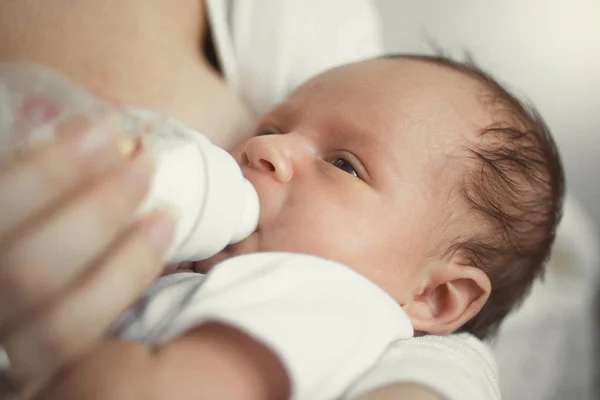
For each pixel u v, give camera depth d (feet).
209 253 1.68
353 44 3.63
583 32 4.89
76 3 2.70
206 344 1.44
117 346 1.39
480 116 2.46
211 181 1.57
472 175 2.34
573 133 4.89
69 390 1.30
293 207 2.09
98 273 1.21
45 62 2.46
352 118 2.33
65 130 1.19
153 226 1.30
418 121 2.34
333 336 1.58
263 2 3.39
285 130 2.47
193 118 2.78
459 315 2.30
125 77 2.64
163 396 1.33
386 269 2.17
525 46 4.91
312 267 1.76
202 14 3.29
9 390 1.43
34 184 1.13
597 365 4.15
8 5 2.53
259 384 1.43
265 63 3.33
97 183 1.19
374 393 1.57
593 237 4.33
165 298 1.68
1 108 1.20
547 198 2.66
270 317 1.49
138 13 2.90
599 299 4.22
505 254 2.51
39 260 1.14
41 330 1.19
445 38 4.90
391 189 2.21
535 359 3.73
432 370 1.68
